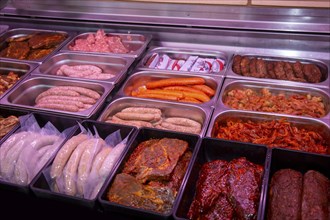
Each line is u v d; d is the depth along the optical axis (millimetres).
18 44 898
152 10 843
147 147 570
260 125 634
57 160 549
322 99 687
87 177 535
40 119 651
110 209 480
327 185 494
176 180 530
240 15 783
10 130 625
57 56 835
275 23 761
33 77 762
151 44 877
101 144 582
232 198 487
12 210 571
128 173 538
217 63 798
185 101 709
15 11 947
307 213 447
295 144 596
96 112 652
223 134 633
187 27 821
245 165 525
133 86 779
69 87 722
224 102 702
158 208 479
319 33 743
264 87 722
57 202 512
